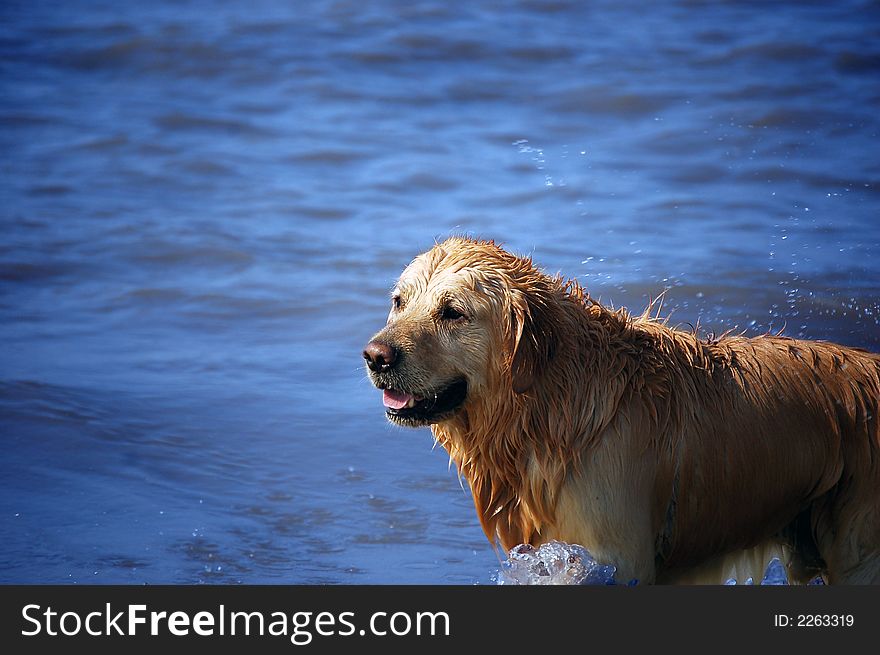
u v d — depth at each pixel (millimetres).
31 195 17938
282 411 12078
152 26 26094
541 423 7887
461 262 8023
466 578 9273
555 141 20562
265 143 20438
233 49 24891
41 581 8945
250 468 10969
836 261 15344
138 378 12648
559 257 15477
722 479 8219
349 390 12648
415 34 26125
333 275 15344
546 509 8031
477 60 24797
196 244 16188
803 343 8766
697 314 13969
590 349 8023
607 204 17594
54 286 15008
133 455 11086
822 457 8430
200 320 14211
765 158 19344
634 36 26641
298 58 24609
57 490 10422
